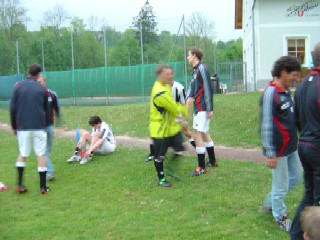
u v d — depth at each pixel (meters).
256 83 27.03
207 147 8.12
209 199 6.30
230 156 9.20
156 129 7.08
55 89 27.58
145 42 25.95
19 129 7.04
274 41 26.62
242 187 6.81
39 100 7.05
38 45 33.72
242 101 15.16
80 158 9.30
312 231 2.29
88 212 6.02
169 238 4.98
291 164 5.20
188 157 9.14
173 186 7.05
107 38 29.19
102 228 5.38
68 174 8.23
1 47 34.56
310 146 4.30
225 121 12.66
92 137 9.45
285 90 4.92
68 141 12.43
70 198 6.73
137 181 7.47
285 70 4.80
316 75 4.34
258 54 26.78
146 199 6.47
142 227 5.36
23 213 6.11
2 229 5.50
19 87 7.03
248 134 11.16
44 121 7.13
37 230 5.43
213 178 7.39
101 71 25.25
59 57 32.94
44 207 6.34
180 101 8.16
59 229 5.44
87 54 31.97
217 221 5.45
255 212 5.70
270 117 4.87
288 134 4.95
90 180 7.71
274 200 5.15
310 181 4.46
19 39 39.81
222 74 32.09
